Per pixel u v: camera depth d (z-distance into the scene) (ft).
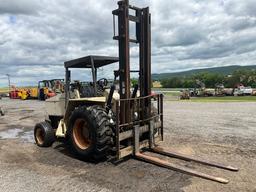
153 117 19.76
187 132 27.25
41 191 13.44
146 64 19.70
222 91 114.32
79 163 17.83
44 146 22.41
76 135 18.76
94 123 17.11
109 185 13.96
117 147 16.88
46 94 83.82
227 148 20.77
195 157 17.74
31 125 35.55
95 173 15.78
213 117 38.52
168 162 16.57
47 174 15.81
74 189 13.57
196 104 63.41
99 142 17.04
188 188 13.38
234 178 14.65
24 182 14.65
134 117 18.60
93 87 20.21
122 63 18.38
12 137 27.37
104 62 21.38
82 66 22.06
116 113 16.74
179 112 45.62
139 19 19.39
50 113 23.50
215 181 14.16
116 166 16.88
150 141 19.43
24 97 104.58
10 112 53.21
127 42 18.02
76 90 20.61
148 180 14.48
